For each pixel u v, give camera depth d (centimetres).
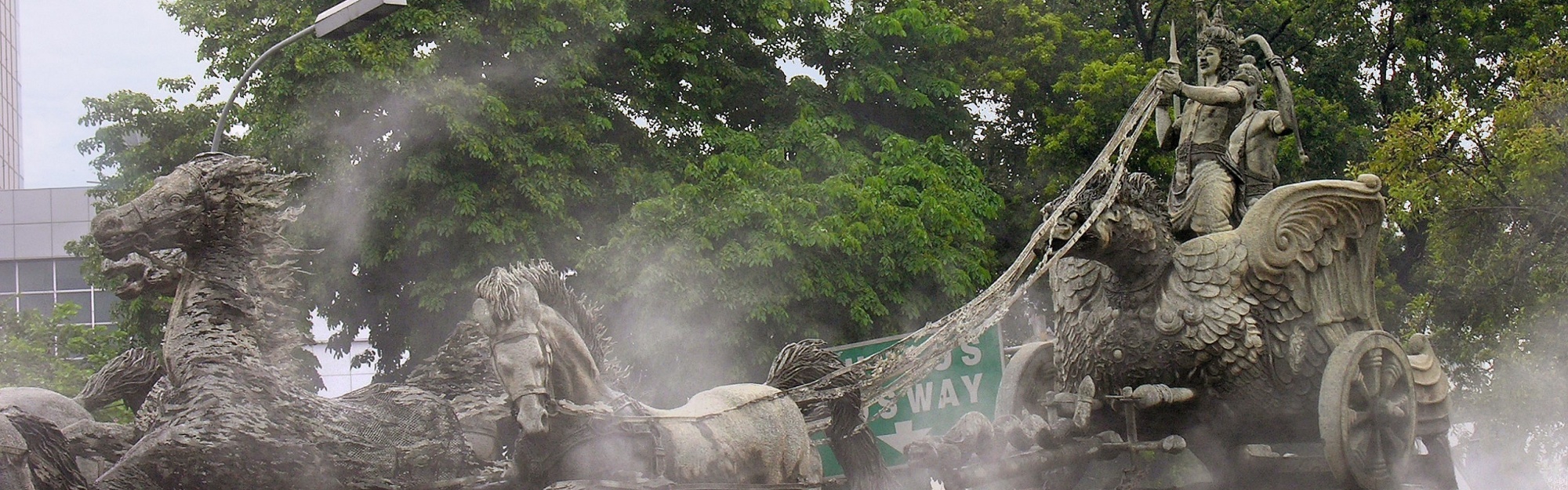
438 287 1998
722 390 1149
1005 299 1188
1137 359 1235
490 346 976
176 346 1041
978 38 2809
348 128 2025
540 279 1013
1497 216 2306
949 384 1542
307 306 2072
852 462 1237
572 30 2103
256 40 2097
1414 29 2902
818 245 2042
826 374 1247
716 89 2372
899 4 2539
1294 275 1226
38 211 4303
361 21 1441
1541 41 2869
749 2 2394
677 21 2316
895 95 2464
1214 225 1300
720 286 1977
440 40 2036
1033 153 2672
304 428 1048
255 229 1084
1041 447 1152
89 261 2230
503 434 1214
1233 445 1259
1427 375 1286
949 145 2602
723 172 2142
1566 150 2097
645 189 2114
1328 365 1184
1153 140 2592
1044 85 2844
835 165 2242
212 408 1012
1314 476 1225
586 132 2116
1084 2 3027
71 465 966
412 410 1112
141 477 988
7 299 2614
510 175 2033
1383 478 1201
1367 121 2936
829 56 2552
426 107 1972
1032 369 1366
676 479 1037
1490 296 2273
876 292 2123
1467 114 2300
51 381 2030
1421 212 2309
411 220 2027
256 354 1052
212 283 1057
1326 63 2938
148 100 2273
